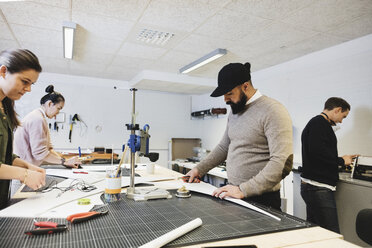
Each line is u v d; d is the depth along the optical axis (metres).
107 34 2.87
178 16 2.39
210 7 2.20
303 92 3.41
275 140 1.15
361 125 2.68
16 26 2.67
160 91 5.68
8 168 0.96
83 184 1.35
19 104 4.46
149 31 2.79
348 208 2.14
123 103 5.30
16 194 1.15
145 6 2.21
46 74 4.69
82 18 2.46
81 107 4.94
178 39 2.97
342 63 2.93
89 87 5.02
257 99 1.32
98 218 0.83
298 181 2.64
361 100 2.70
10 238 0.65
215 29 2.66
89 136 4.97
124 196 1.15
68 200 1.03
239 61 3.73
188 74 4.62
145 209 0.94
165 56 3.63
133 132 1.17
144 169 2.13
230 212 0.93
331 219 1.92
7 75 0.98
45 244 0.61
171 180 1.61
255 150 1.26
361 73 2.72
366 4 2.08
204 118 5.76
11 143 1.12
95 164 2.48
